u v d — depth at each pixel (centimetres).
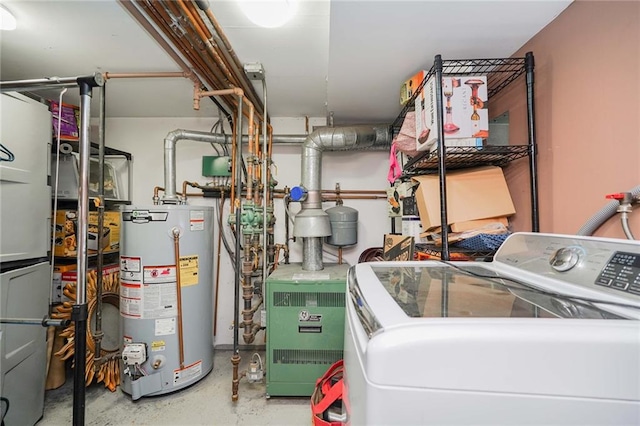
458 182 143
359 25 119
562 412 45
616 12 92
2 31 138
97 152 215
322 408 134
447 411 47
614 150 93
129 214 177
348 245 234
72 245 190
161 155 253
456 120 129
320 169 219
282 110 240
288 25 135
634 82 87
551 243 88
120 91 203
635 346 46
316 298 177
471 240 131
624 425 45
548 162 120
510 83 144
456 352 47
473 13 112
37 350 154
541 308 61
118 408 168
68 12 125
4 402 133
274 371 175
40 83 109
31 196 150
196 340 190
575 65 106
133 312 176
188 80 187
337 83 172
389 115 225
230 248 248
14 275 139
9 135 138
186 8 111
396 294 72
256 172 205
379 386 48
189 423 156
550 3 107
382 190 250
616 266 66
